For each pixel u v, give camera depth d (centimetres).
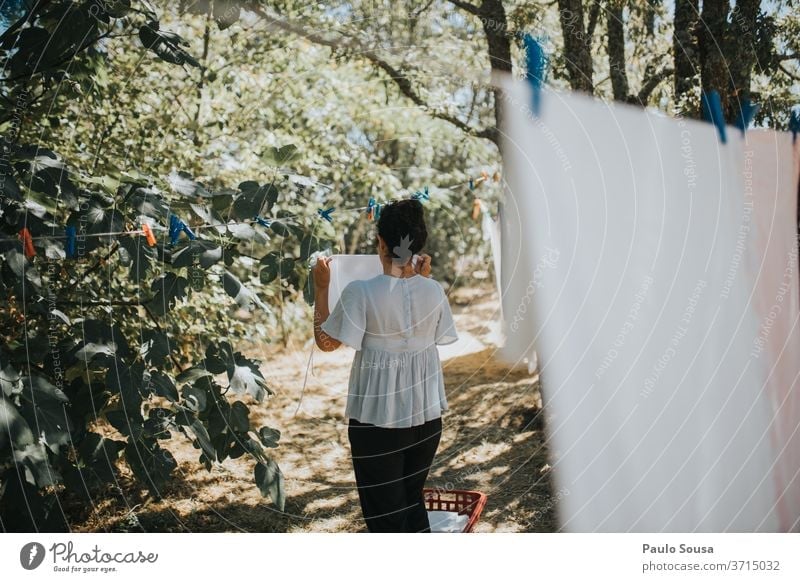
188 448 397
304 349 598
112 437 370
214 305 380
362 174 552
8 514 248
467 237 758
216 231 283
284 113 495
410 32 446
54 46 246
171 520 323
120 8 252
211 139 430
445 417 441
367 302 229
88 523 316
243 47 452
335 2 425
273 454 402
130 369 256
